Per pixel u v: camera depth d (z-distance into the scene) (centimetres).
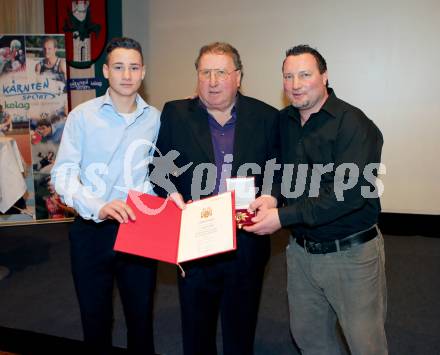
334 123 172
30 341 270
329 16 452
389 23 437
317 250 181
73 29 514
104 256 192
